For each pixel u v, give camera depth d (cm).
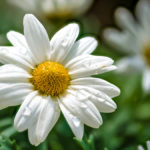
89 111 20
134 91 30
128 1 44
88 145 21
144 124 29
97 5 44
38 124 19
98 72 20
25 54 20
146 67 30
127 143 28
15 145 21
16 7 32
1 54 20
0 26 30
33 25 20
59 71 20
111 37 30
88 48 21
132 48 30
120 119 29
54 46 21
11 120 23
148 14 31
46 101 20
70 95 20
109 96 20
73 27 21
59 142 26
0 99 19
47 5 30
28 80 20
